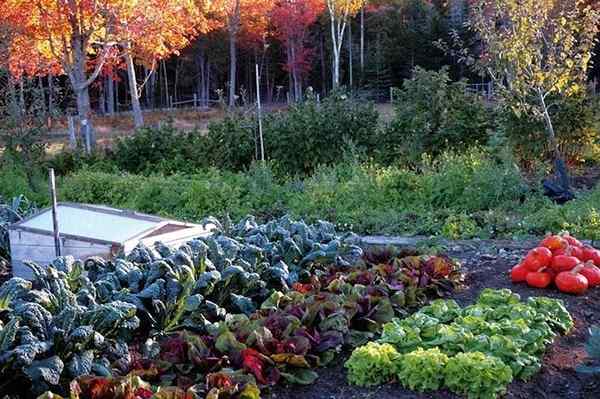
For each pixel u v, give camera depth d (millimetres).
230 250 5789
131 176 12086
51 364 3814
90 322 4289
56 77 30969
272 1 39094
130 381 3799
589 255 6074
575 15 10844
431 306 5012
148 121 32219
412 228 8727
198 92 48781
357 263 6180
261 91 51750
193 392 3715
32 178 12766
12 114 13266
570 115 11531
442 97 11883
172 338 4625
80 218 7113
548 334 4695
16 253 6973
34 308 4125
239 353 4340
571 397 4137
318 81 48000
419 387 4082
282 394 4152
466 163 10359
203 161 12984
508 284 6031
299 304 5008
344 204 9797
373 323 4957
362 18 42062
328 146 12250
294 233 6711
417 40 40062
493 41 11102
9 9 17828
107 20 19359
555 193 9883
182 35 26406
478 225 8516
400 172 10266
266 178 10852
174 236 6859
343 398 4086
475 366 3992
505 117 11633
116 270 5270
